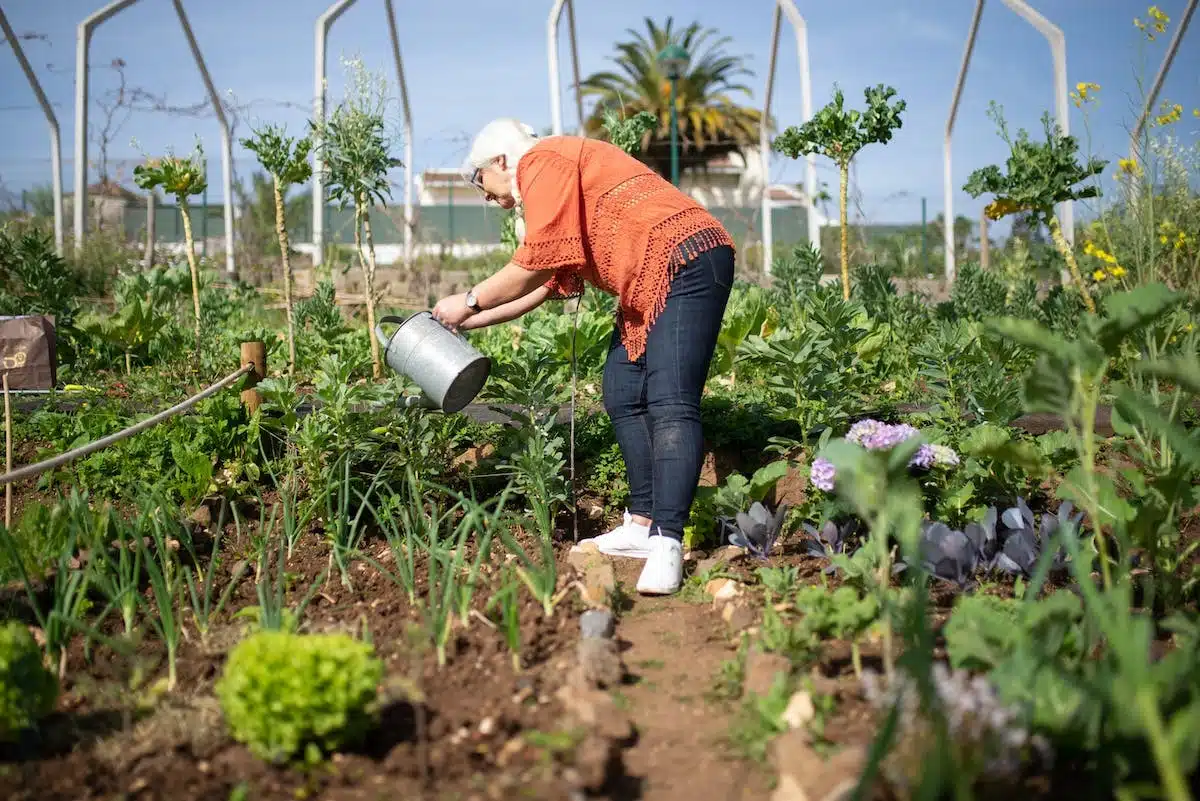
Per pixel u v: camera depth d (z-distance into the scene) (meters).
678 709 2.45
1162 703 1.82
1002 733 1.84
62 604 2.81
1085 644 2.33
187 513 4.07
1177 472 2.76
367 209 5.83
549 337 6.32
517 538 4.03
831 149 7.95
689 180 36.41
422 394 4.01
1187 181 6.45
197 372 6.78
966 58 13.73
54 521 3.26
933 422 4.60
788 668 2.44
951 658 2.21
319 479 4.03
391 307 11.73
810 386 4.44
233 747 2.23
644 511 3.76
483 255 18.59
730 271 3.45
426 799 1.99
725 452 4.64
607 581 3.20
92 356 7.51
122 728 2.38
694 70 36.41
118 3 13.95
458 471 4.42
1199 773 1.88
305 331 8.98
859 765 1.91
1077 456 3.84
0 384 5.60
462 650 2.73
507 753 2.12
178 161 6.78
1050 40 12.19
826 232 16.89
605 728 2.21
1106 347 2.36
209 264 15.13
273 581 3.45
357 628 2.93
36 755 2.25
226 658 2.74
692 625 3.07
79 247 13.56
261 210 18.20
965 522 3.63
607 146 3.54
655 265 3.38
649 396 3.47
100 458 4.35
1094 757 1.87
